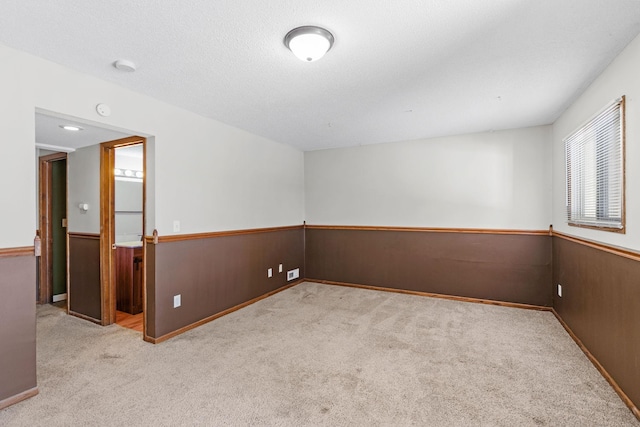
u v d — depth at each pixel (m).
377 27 1.83
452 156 4.39
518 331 3.22
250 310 3.94
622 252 2.04
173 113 3.15
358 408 1.99
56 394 2.14
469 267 4.30
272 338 3.07
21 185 2.10
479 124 3.85
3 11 1.66
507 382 2.27
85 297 3.70
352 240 5.10
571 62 2.27
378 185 4.90
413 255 4.65
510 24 1.81
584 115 2.79
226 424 1.85
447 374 2.39
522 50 2.10
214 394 2.14
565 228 3.35
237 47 2.06
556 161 3.68
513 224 4.07
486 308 3.99
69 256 3.90
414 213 4.65
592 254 2.56
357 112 3.38
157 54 2.14
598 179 2.52
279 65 2.30
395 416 1.91
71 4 1.61
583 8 1.66
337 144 4.96
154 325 2.99
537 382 2.27
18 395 2.07
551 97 2.94
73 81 2.36
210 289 3.59
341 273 5.19
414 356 2.68
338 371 2.44
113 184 3.63
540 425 1.83
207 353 2.76
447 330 3.25
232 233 3.89
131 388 2.21
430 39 1.96
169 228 3.12
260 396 2.12
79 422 1.86
